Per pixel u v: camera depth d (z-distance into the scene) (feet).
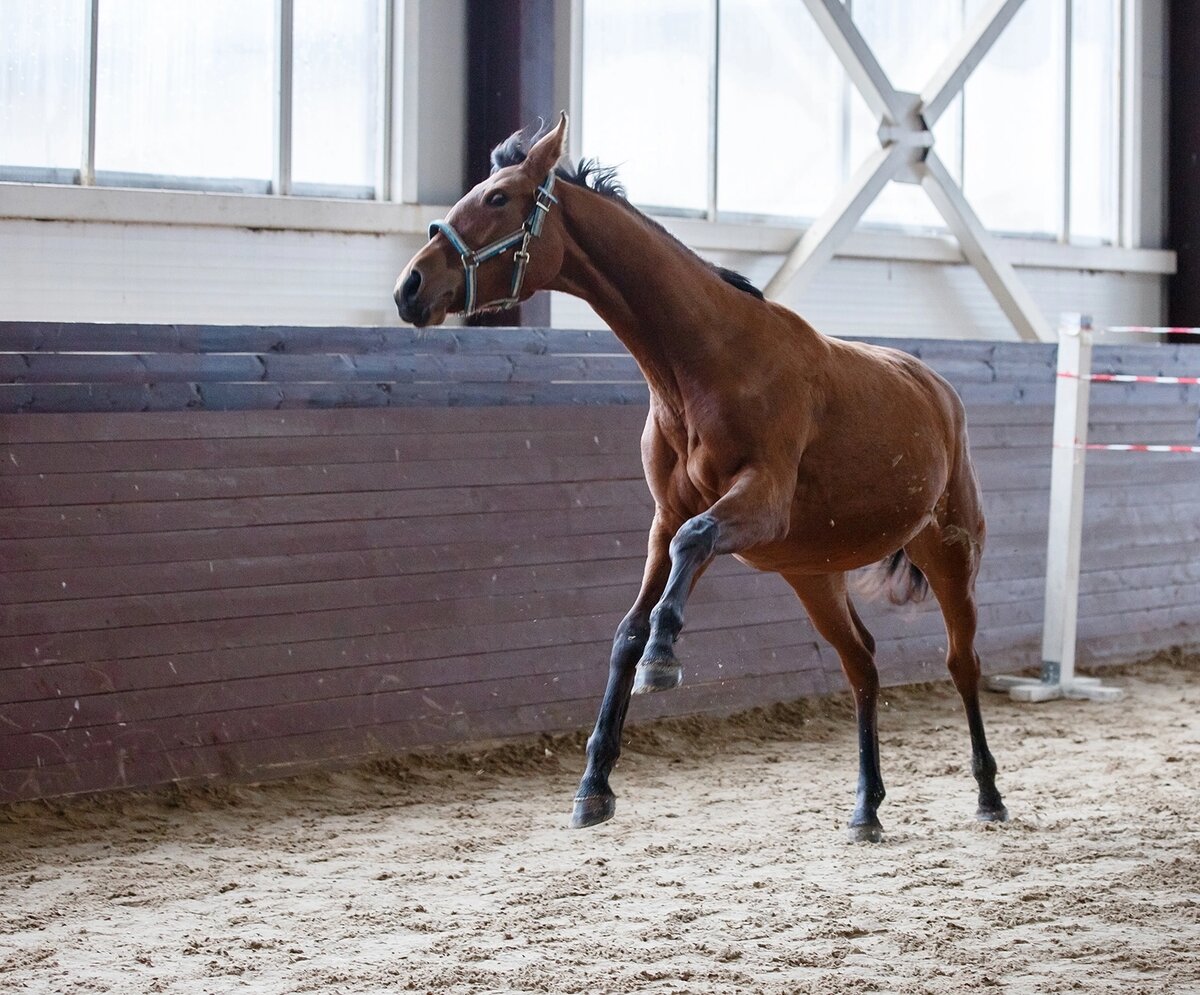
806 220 31.81
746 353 14.47
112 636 19.04
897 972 12.48
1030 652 29.30
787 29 31.12
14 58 22.39
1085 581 30.37
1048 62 35.55
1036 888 15.17
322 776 20.42
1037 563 29.48
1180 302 37.86
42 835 17.54
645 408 24.13
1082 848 16.93
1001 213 35.12
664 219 29.07
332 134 25.25
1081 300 36.58
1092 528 30.53
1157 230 37.91
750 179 30.96
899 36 33.04
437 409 21.86
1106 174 37.04
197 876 15.90
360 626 21.03
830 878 15.67
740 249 30.22
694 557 13.09
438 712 21.68
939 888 15.29
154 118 23.62
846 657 17.57
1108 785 20.56
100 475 18.98
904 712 26.08
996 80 34.71
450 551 21.90
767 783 20.88
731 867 16.16
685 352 14.38
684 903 14.67
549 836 17.78
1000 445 28.81
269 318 24.44
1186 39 37.40
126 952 13.07
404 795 19.99
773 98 31.12
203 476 19.77
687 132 29.89
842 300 32.12
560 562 23.00
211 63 24.06
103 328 19.24
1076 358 27.50
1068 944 13.28
